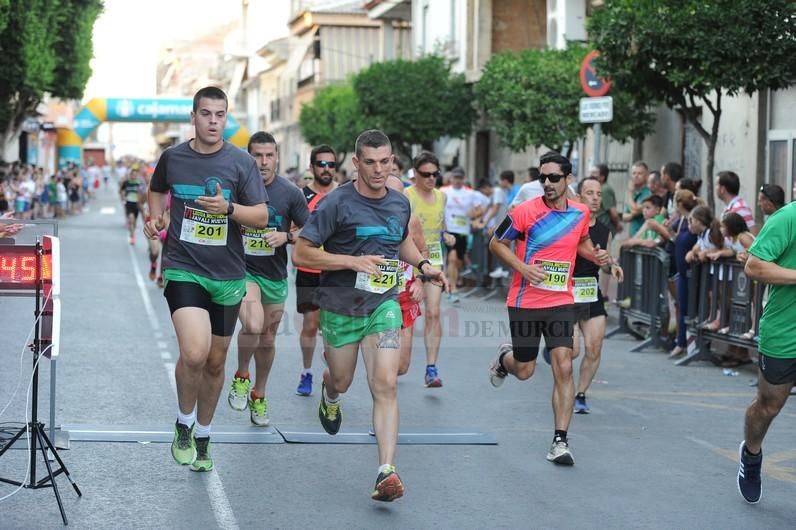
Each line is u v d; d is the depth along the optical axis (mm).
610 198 15789
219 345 7215
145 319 15383
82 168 64312
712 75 14938
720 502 7043
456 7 34406
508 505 6852
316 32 48219
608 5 16047
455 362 12656
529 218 7984
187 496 6832
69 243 30734
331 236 7016
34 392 6543
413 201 11180
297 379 10992
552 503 6922
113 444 8070
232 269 7129
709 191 15805
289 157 45250
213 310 7191
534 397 10539
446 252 20297
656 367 12703
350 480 7336
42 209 43562
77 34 39594
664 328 14281
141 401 9695
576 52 22828
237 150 7180
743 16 14766
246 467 7582
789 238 6602
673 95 16219
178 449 7309
